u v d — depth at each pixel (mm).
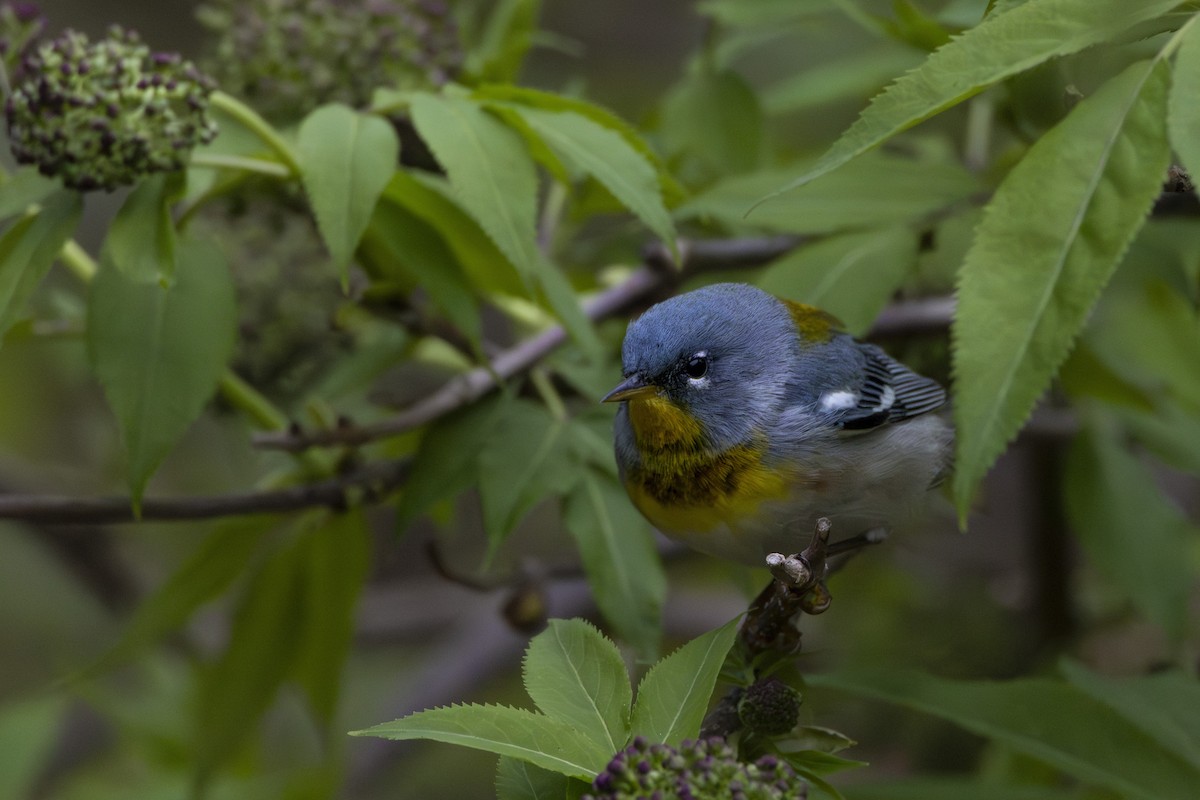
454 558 14742
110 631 13906
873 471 7078
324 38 8086
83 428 13422
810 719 5879
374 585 14938
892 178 8438
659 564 7488
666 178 7832
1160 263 8641
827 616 11648
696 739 4828
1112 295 9789
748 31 10445
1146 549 9164
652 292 9039
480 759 13453
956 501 4148
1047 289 4289
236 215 8266
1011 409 4180
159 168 6531
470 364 8641
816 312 7664
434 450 7895
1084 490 9281
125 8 15102
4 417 13469
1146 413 9211
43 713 10453
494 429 7887
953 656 11203
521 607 9523
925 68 4500
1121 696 7113
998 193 4441
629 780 4445
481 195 6738
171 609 8609
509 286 8117
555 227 9805
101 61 6375
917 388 7555
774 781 4684
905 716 10805
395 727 4688
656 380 7000
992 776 9508
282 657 8953
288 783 10062
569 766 4691
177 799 10062
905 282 8859
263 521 8672
